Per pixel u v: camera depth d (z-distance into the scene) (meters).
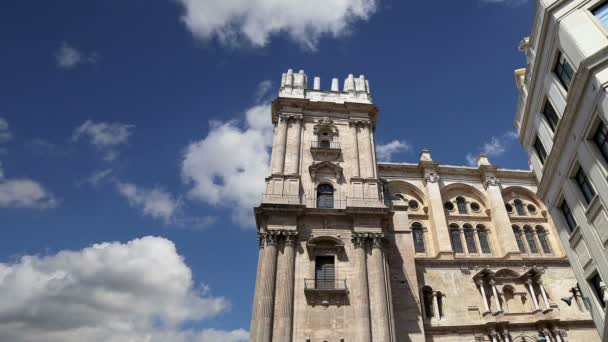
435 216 49.81
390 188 53.44
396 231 41.44
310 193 40.47
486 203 53.41
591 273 24.70
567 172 25.36
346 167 43.09
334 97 50.12
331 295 33.75
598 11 22.67
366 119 47.09
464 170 55.59
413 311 36.66
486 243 50.50
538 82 27.75
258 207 37.03
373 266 35.34
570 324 41.16
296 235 36.28
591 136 22.41
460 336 40.41
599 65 20.69
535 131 30.09
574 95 22.48
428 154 56.44
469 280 44.75
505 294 44.47
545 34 25.47
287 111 46.38
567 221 27.50
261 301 32.41
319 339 31.78
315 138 45.31
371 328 32.25
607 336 23.39
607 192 21.09
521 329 41.03
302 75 51.66
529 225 52.31
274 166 41.59
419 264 45.12
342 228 37.78
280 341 30.95
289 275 34.09
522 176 56.38
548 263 46.44
